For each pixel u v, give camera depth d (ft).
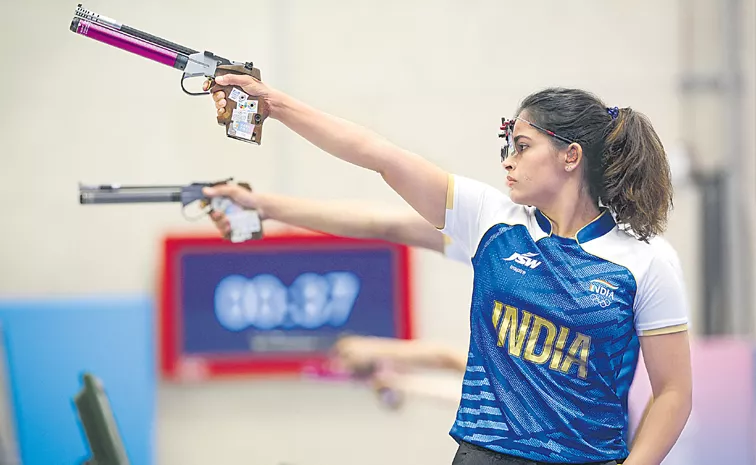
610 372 20.07
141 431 43.57
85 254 49.03
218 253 47.78
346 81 49.39
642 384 23.80
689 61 49.37
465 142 49.34
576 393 19.89
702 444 43.86
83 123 49.08
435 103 49.44
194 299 47.75
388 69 49.52
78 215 49.06
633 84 49.32
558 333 19.90
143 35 21.62
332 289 47.91
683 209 49.57
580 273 19.88
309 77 49.37
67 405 42.78
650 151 20.57
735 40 49.16
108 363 43.60
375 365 44.42
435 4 49.52
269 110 21.76
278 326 47.93
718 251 49.06
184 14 49.16
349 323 47.93
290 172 49.42
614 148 20.39
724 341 45.62
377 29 49.52
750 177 49.47
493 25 49.47
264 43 49.24
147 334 44.14
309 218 25.89
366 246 47.98
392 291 48.03
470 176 49.34
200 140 49.37
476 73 49.47
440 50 49.49
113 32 21.45
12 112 48.83
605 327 19.69
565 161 20.34
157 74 49.26
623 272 19.85
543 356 20.02
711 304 49.06
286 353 47.91
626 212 20.58
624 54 49.37
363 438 49.19
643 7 49.37
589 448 19.95
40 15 48.91
